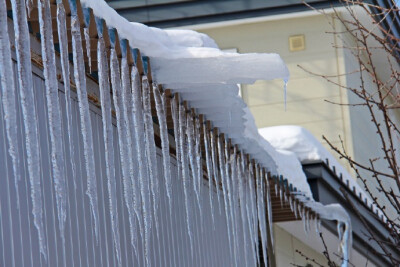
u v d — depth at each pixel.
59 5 6.95
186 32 9.47
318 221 17.94
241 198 12.63
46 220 7.71
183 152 10.20
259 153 13.18
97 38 7.79
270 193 15.70
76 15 7.19
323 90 24.12
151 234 10.58
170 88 9.65
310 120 24.12
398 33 23.55
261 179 13.67
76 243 8.35
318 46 24.27
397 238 8.77
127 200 8.24
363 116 25.56
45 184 7.76
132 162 8.42
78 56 7.23
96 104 9.30
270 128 18.08
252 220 14.68
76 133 8.62
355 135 24.20
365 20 22.78
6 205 7.00
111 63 8.00
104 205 9.20
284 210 17.31
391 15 22.36
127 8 24.02
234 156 12.33
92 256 8.72
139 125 8.61
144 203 8.71
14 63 7.33
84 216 8.62
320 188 17.58
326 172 17.94
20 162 7.29
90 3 7.42
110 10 7.96
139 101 8.61
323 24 24.27
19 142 7.29
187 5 24.06
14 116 6.11
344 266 17.69
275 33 24.56
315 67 24.22
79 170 8.59
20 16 6.25
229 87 10.15
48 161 7.87
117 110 8.06
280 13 23.84
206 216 13.12
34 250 7.41
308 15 24.12
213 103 10.49
